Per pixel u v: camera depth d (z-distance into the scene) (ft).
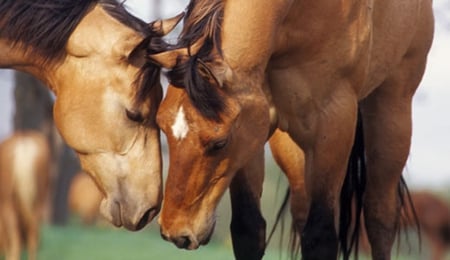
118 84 41.11
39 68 42.70
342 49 39.88
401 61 44.96
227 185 37.88
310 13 38.93
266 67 39.11
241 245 43.16
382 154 46.06
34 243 83.97
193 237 37.32
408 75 45.42
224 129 36.42
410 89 45.85
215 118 36.29
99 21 41.78
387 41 42.96
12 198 85.66
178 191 37.01
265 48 37.81
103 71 41.29
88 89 41.42
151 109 41.19
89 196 139.95
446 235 118.42
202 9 37.58
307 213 45.65
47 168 86.63
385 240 46.85
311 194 41.27
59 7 41.93
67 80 41.91
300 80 39.93
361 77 40.96
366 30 40.52
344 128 40.57
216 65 36.68
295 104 40.24
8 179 86.07
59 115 41.98
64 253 82.53
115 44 41.22
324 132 40.47
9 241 86.89
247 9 37.55
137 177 41.47
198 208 37.42
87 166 41.98
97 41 41.47
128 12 42.19
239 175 42.78
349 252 47.98
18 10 42.22
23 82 104.53
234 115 36.58
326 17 39.24
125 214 41.47
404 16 43.47
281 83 39.99
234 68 37.37
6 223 86.07
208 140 36.40
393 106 45.65
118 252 81.35
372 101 45.78
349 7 39.70
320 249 41.04
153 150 41.63
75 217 141.18
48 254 83.66
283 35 38.86
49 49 41.98
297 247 47.11
